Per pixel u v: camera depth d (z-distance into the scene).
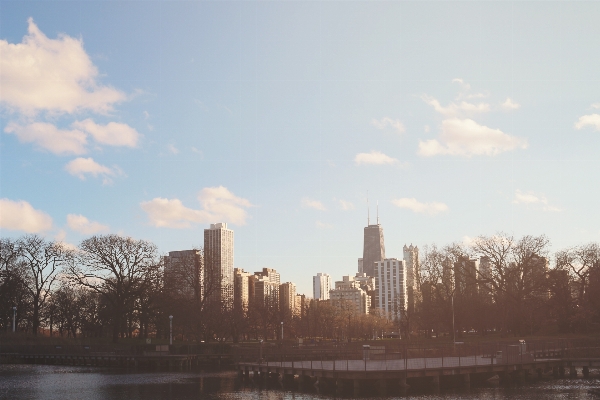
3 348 118.88
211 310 130.62
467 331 154.62
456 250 136.75
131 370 98.62
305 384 70.88
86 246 120.56
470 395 61.97
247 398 62.12
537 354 86.69
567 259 134.00
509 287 129.00
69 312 159.12
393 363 75.44
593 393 62.25
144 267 122.69
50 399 63.31
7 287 125.94
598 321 127.44
